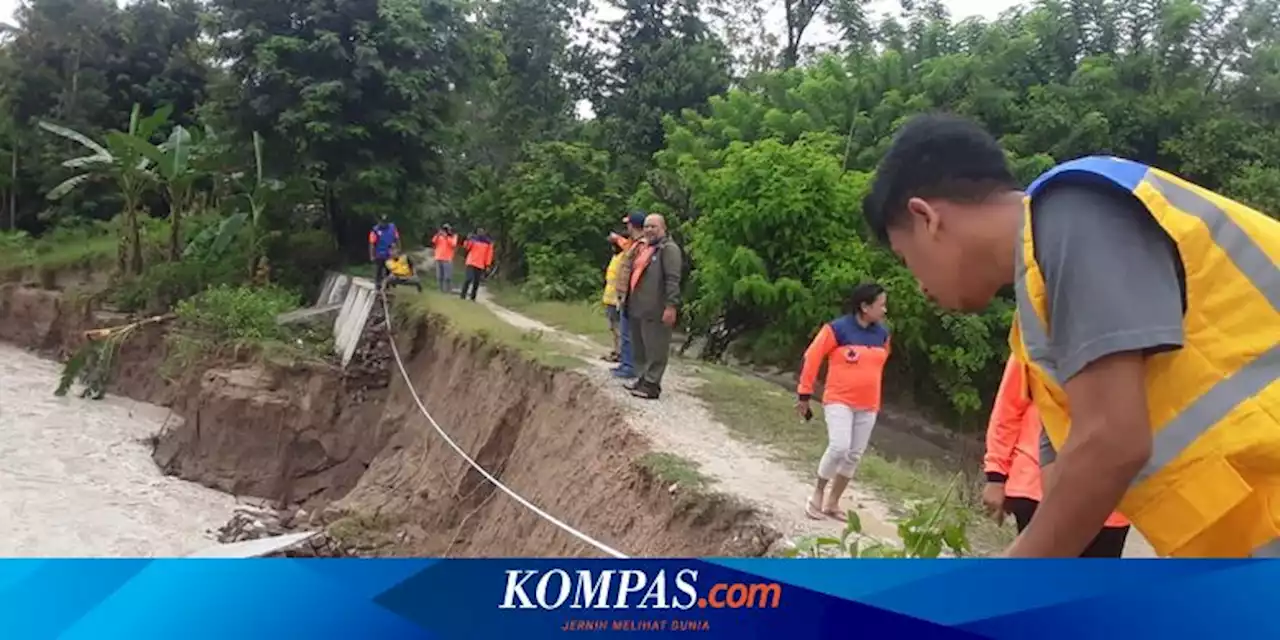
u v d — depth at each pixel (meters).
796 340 16.39
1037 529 1.82
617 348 14.33
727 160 17.23
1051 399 1.94
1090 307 1.74
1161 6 20.50
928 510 4.68
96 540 14.42
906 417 17.22
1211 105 19.38
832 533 7.10
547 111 40.12
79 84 36.69
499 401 14.84
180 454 19.64
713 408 11.73
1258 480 1.77
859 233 16.14
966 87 20.58
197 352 21.64
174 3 38.69
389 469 17.19
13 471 17.28
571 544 9.65
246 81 26.75
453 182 31.52
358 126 26.19
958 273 2.09
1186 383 1.78
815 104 22.19
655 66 35.81
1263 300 1.77
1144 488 1.83
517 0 39.91
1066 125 19.06
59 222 34.91
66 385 23.09
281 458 19.34
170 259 27.19
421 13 27.12
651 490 8.77
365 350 20.61
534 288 27.33
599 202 30.47
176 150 26.38
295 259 27.44
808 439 10.40
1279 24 19.73
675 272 11.78
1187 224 1.78
